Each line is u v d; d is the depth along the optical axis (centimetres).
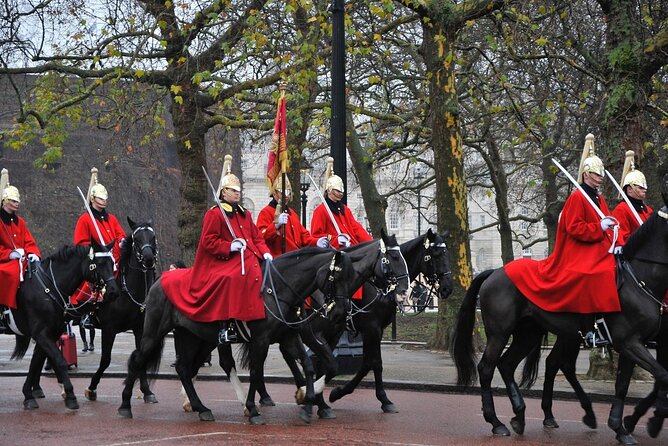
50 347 1459
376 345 1434
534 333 1302
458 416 1395
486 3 2169
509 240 3247
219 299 1283
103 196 1722
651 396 1212
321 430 1241
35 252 1527
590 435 1233
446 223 2333
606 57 1838
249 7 2380
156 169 4400
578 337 1230
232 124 2527
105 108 3075
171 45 2480
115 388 1766
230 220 1321
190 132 2448
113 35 2511
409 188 3400
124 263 1573
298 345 1330
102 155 3491
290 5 2141
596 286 1177
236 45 2436
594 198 1259
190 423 1302
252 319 1270
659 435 1248
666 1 1984
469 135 3073
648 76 1792
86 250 1484
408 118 2825
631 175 1337
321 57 2384
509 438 1199
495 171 3086
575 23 2111
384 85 2705
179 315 1338
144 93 2698
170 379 1938
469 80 2873
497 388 1661
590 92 2592
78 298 1549
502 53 2300
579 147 2720
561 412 1452
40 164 2534
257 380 1298
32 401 1464
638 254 1192
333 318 1273
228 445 1109
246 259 1299
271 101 2533
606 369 1755
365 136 3478
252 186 8481
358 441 1150
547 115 2412
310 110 2639
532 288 1240
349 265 1283
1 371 2038
